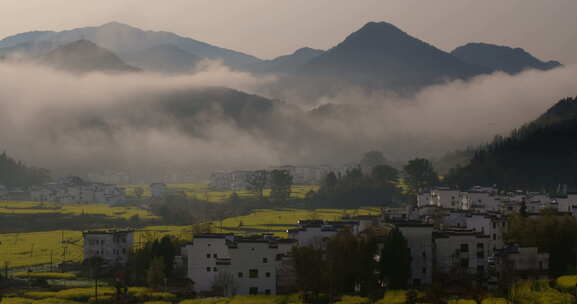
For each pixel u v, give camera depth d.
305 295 186.00
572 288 174.62
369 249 195.50
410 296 170.50
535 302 160.50
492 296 173.25
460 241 199.75
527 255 192.00
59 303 180.12
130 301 185.62
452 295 175.38
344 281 192.88
